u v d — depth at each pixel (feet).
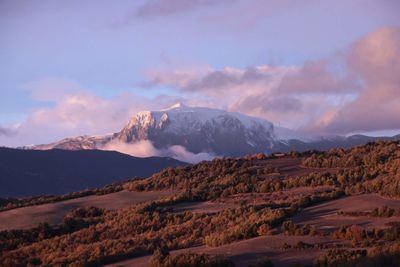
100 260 179.52
